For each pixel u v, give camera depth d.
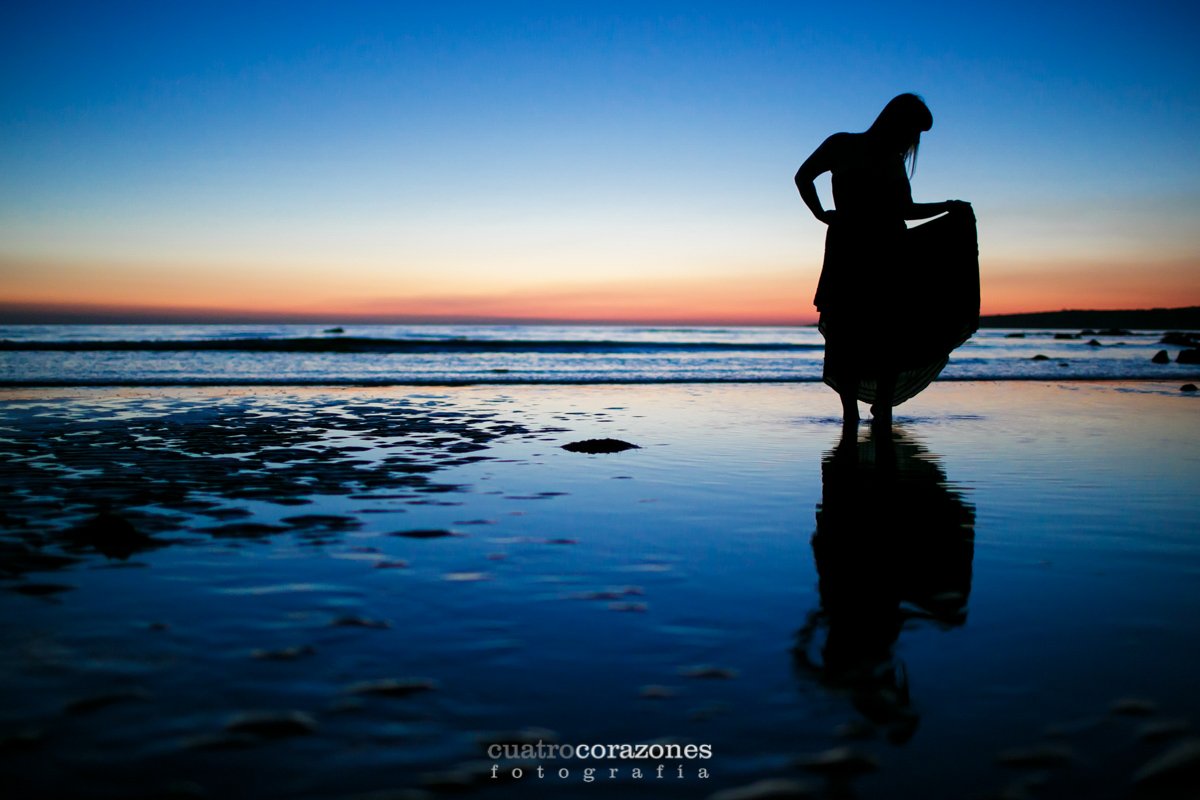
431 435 6.21
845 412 5.84
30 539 3.14
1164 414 8.01
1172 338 33.03
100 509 3.67
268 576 2.72
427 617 2.35
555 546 3.16
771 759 1.58
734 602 2.52
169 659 2.02
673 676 1.96
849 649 2.14
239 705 1.77
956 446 5.88
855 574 2.83
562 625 2.30
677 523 3.56
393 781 1.49
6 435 5.98
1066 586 2.71
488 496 4.07
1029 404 9.04
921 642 2.20
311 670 1.96
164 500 3.87
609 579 2.75
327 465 4.85
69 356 16.28
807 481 4.56
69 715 1.71
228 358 16.39
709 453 5.50
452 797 1.44
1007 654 2.11
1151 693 1.87
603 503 3.94
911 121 5.21
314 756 1.56
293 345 20.75
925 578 2.79
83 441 5.70
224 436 6.02
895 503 4.01
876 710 1.79
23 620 2.28
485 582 2.68
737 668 2.01
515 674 1.96
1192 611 2.46
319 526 3.42
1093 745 1.62
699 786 1.49
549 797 1.45
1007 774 1.52
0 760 1.52
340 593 2.55
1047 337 41.75
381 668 1.98
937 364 6.11
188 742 1.60
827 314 5.71
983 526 3.56
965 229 5.55
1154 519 3.70
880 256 5.48
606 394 10.10
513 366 15.59
